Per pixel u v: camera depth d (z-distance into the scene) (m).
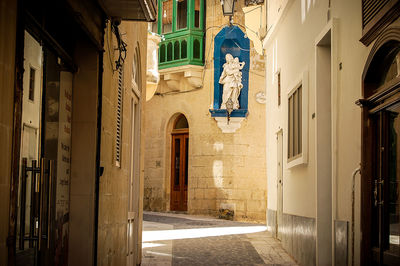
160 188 25.28
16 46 3.36
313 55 9.31
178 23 24.67
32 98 4.59
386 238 6.03
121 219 7.69
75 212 5.81
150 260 10.27
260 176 23.38
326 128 8.90
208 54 23.92
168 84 24.94
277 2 13.32
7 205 3.24
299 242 10.30
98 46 5.88
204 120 23.88
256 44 16.80
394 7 5.39
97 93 5.93
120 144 7.57
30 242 4.52
